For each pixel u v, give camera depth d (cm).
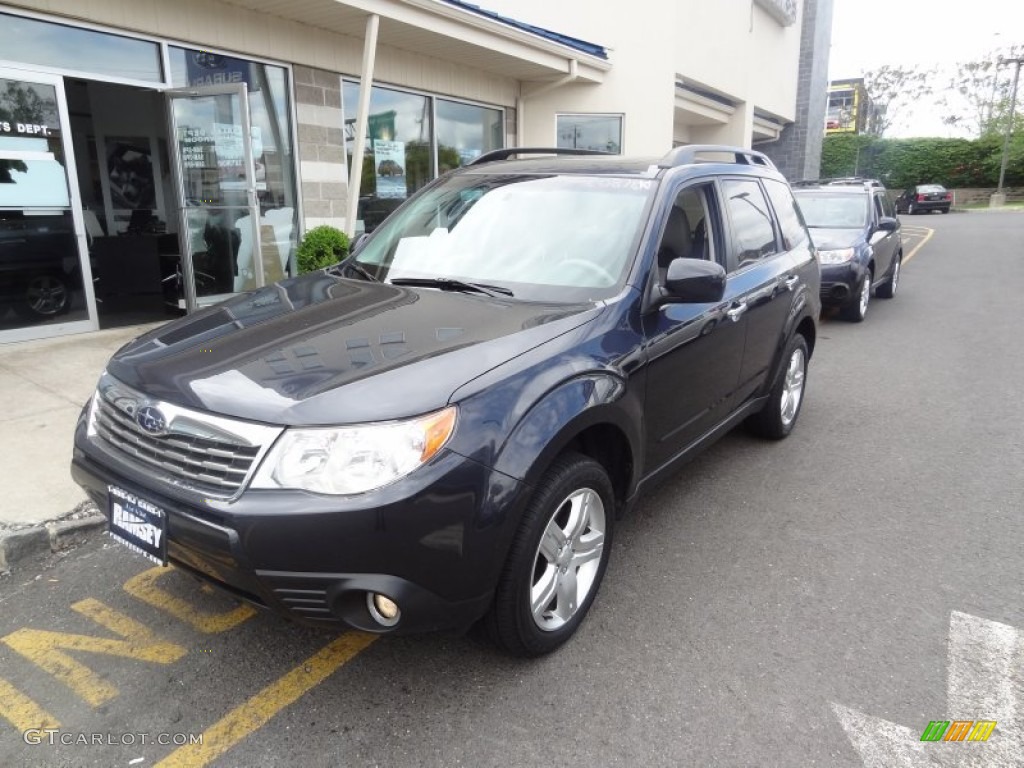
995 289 1238
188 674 271
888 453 493
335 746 237
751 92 2047
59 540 357
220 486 225
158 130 1083
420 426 223
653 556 357
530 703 256
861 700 258
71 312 708
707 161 418
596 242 333
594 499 290
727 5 1817
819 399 619
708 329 358
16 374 579
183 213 771
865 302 975
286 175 865
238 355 257
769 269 441
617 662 278
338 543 214
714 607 314
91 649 285
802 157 2622
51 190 674
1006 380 675
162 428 238
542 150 445
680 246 357
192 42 738
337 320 284
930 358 764
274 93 835
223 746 237
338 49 883
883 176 4559
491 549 236
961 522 394
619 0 1273
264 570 218
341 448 217
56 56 653
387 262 370
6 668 274
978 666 276
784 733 242
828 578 338
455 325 274
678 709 254
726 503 416
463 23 912
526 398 248
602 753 234
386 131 992
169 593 323
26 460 427
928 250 1855
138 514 243
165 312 857
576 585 287
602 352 284
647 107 1331
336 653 283
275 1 748
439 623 234
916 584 333
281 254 878
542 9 1197
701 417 377
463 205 384
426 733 242
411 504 217
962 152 4369
